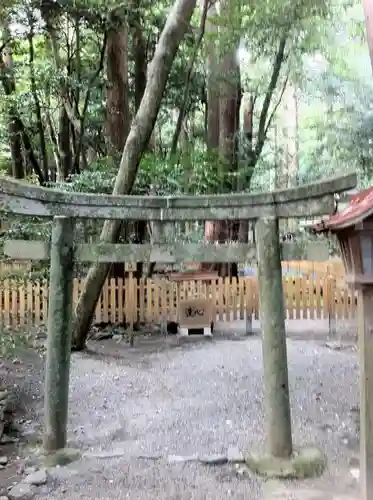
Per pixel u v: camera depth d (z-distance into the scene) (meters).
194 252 3.98
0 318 7.79
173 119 15.34
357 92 15.46
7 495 3.32
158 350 7.72
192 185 9.23
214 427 4.57
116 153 9.62
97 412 5.05
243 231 10.72
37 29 9.98
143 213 3.97
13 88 10.23
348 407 5.13
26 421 4.78
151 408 5.16
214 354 7.39
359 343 3.07
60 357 3.93
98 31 10.05
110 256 3.99
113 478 3.57
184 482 3.51
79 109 11.93
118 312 8.28
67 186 8.72
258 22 10.15
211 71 11.38
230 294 8.69
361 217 2.72
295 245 3.84
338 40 14.34
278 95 17.98
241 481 3.52
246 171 10.80
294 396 5.49
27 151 11.65
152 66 6.96
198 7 12.05
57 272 3.94
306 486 3.43
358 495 3.28
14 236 8.01
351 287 3.06
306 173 17.06
